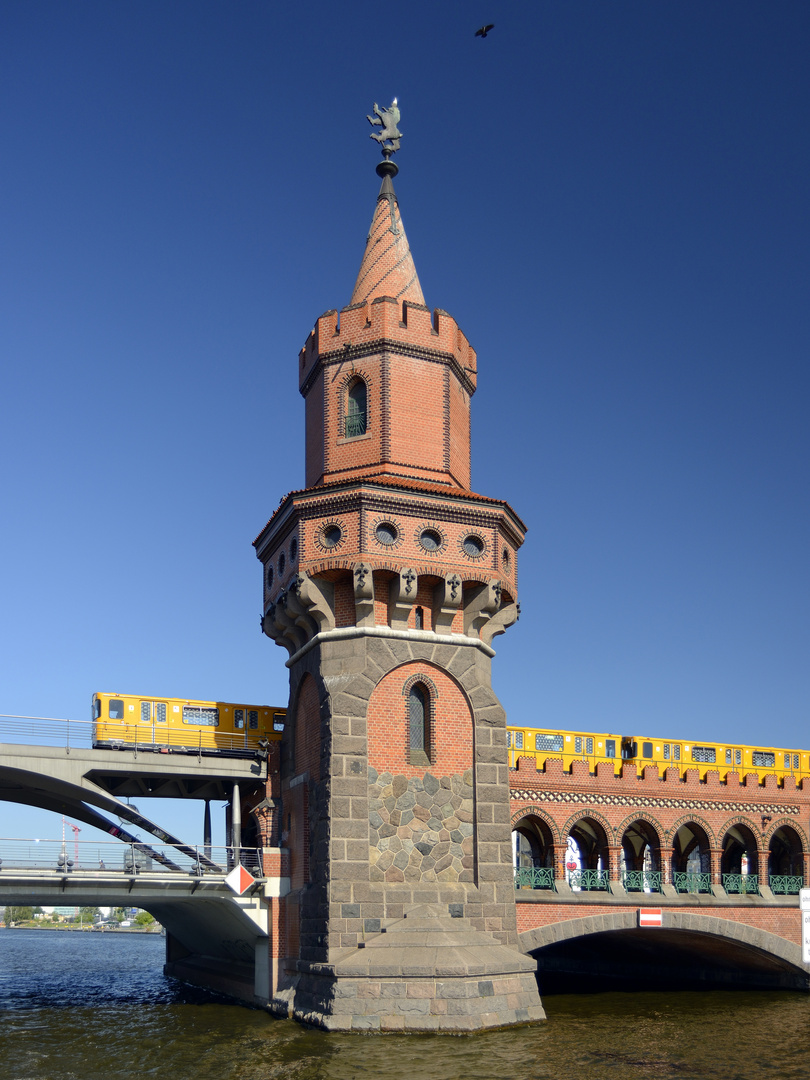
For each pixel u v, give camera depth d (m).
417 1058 31.20
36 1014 44.78
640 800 48.47
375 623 40.84
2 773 43.44
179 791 47.91
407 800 39.47
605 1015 42.06
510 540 45.28
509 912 39.72
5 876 38.22
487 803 40.59
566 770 48.44
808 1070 31.31
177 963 64.62
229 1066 30.94
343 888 37.38
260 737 45.56
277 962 41.59
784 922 49.56
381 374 44.75
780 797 51.69
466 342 48.53
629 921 46.03
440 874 39.16
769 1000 47.84
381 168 50.41
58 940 147.38
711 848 49.56
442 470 44.88
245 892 41.72
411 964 35.47
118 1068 31.44
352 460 44.56
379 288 47.34
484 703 41.75
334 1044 33.19
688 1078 29.88
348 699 39.44
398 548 41.12
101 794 42.16
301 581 41.22
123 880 39.81
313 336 47.69
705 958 55.03
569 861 63.59
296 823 42.25
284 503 42.72
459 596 41.47
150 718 43.84
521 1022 36.53
